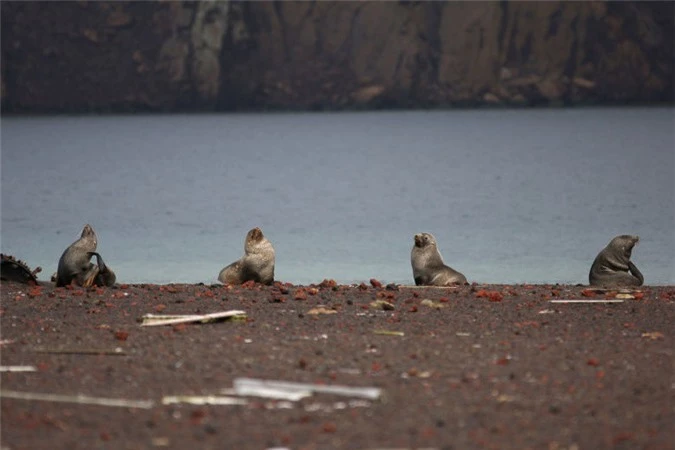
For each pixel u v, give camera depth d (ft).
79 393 113.50
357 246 360.89
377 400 110.11
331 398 110.93
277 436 98.53
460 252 340.59
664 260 304.71
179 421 103.35
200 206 538.88
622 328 149.07
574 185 641.40
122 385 116.67
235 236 394.11
